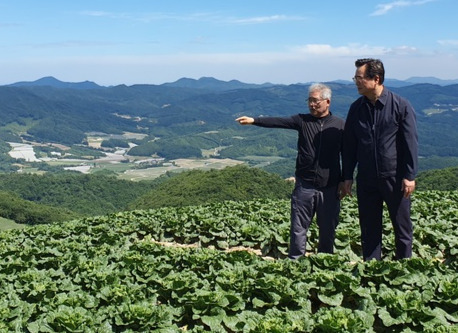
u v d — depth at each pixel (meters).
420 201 17.56
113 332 6.91
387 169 8.14
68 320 6.79
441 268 8.53
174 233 14.94
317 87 8.72
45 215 92.25
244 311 7.24
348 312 6.73
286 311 7.03
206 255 9.90
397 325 6.79
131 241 14.98
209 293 7.41
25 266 10.36
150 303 7.49
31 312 7.31
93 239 13.93
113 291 7.86
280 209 17.00
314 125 8.90
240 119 9.13
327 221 9.16
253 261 9.56
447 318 6.85
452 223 13.62
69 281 8.95
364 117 8.25
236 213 16.39
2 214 90.81
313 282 7.73
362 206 8.72
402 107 7.96
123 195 127.06
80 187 126.94
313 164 8.89
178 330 6.81
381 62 7.89
